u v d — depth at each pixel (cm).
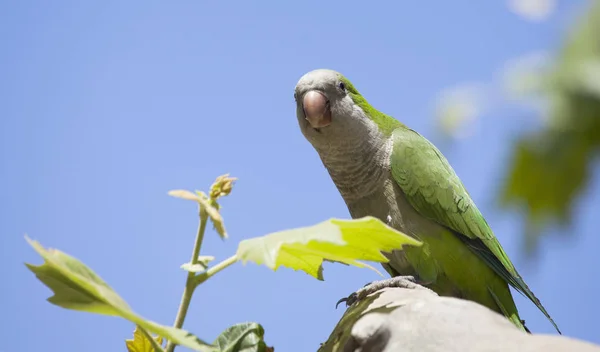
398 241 224
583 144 218
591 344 224
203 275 231
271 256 215
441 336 248
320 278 256
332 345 295
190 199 225
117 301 209
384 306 283
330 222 222
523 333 241
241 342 253
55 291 218
